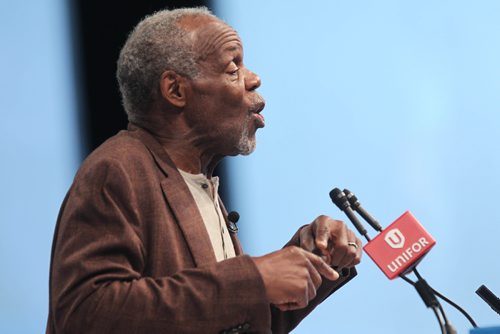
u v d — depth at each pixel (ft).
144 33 19.51
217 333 16.40
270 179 35.45
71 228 16.96
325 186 35.45
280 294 16.88
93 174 17.46
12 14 32.65
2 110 32.01
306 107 35.63
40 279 31.35
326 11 35.86
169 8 35.04
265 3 35.91
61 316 16.40
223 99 19.15
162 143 19.47
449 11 35.40
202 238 17.93
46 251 31.76
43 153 32.65
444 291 34.53
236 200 35.32
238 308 16.48
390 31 35.63
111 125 34.22
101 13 34.30
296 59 35.81
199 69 19.12
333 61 35.76
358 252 19.70
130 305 16.12
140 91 19.39
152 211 17.67
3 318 30.76
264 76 35.70
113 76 34.32
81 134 33.91
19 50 32.65
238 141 19.45
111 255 16.71
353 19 35.81
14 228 31.48
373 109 35.50
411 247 17.81
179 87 19.19
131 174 17.85
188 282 16.61
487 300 18.16
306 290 17.04
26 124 32.45
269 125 35.58
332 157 35.50
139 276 16.79
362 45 35.73
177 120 19.38
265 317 16.63
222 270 16.79
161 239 17.48
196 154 19.58
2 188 31.48
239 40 19.80
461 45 35.27
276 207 35.42
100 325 16.05
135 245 16.92
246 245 35.19
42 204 32.17
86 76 34.12
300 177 35.47
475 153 34.94
